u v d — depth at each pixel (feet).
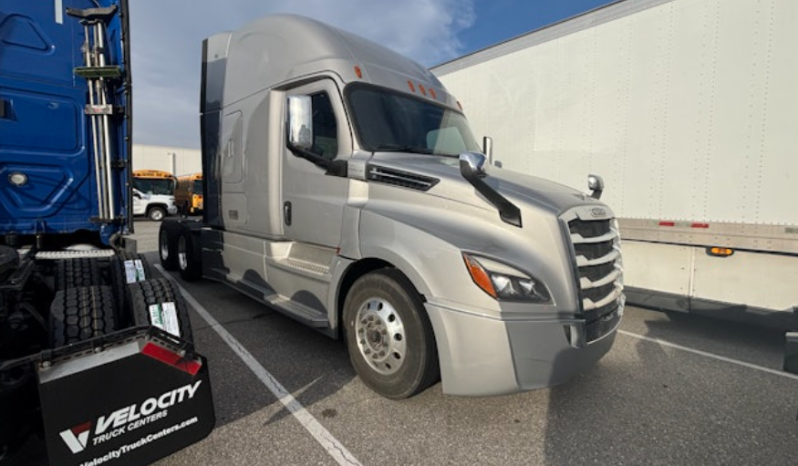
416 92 13.84
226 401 9.84
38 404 6.42
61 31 11.34
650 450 8.33
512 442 8.48
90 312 7.89
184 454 7.88
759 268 13.17
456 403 9.91
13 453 6.39
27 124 10.91
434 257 8.74
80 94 11.69
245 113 15.88
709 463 7.98
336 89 12.00
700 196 13.76
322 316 11.82
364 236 10.44
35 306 9.75
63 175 11.54
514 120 18.45
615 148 15.51
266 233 14.82
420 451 8.12
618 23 15.25
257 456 7.86
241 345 13.35
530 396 10.38
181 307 8.56
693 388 11.07
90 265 10.67
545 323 8.23
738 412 9.86
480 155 9.11
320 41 12.84
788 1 11.98
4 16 10.50
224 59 17.51
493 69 19.24
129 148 11.98
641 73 14.79
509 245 8.63
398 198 10.36
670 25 14.11
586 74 16.15
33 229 11.11
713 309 14.01
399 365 9.52
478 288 8.18
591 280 9.21
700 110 13.64
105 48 11.77
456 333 8.36
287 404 9.75
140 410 6.61
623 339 14.90
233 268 17.40
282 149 13.94
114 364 6.36
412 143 12.54
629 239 15.47
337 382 10.85
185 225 22.74
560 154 16.99
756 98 12.62
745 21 12.69
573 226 8.98
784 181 12.24
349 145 11.58
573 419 9.39
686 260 14.55
